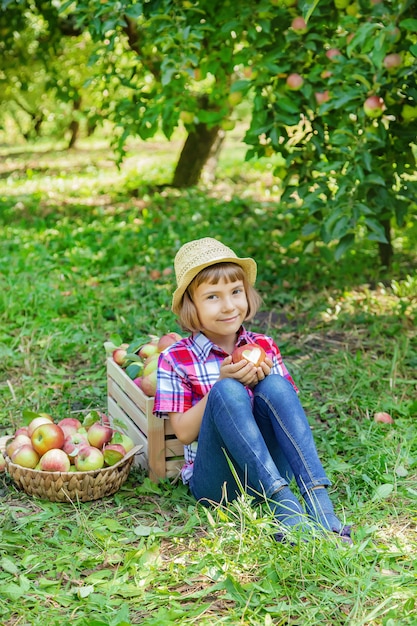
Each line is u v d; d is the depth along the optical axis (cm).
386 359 483
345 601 245
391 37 452
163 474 333
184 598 252
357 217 510
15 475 322
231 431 279
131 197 1080
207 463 296
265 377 297
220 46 593
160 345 363
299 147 577
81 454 321
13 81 1242
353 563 257
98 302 596
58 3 933
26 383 460
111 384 389
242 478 295
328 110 529
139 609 249
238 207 918
